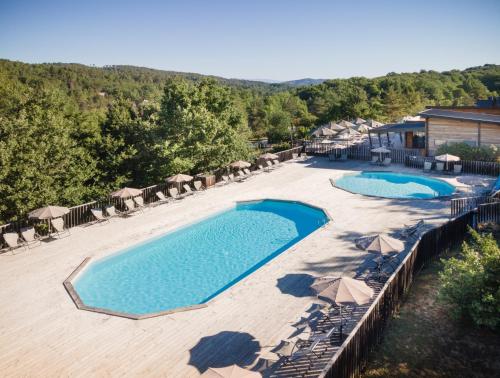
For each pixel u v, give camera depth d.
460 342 10.42
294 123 76.12
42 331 12.05
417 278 14.09
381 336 10.86
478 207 17.67
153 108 37.75
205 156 32.72
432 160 31.50
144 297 15.02
